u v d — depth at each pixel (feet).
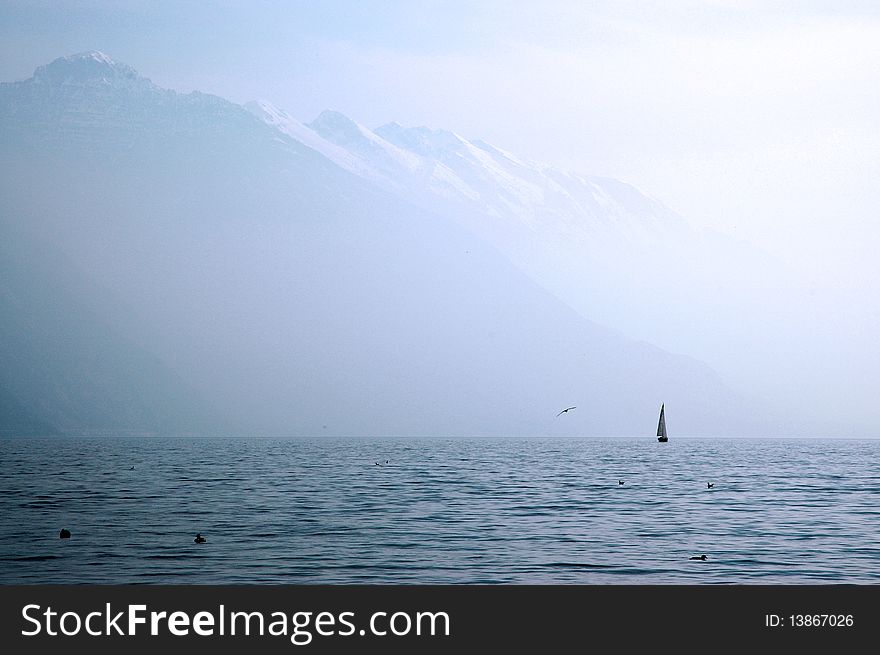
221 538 200.34
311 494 310.86
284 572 163.84
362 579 158.71
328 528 216.95
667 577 160.76
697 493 318.45
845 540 199.72
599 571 165.27
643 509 261.85
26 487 335.06
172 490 324.80
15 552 181.47
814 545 192.75
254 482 371.76
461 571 165.17
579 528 217.97
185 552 182.39
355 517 239.09
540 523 228.02
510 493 318.24
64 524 221.46
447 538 201.67
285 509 258.37
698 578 160.04
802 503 281.13
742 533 210.18
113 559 174.81
